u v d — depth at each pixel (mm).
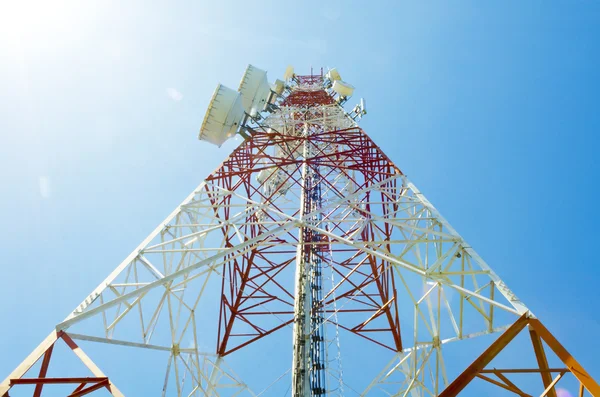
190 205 13234
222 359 15789
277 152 21969
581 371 6777
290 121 22375
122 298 8734
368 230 17703
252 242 10734
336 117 22438
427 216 12148
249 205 13320
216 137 16562
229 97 15906
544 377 7191
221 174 15539
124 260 10445
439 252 11031
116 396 7133
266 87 20297
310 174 18500
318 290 14594
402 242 10703
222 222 12859
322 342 12930
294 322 12344
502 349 7371
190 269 9797
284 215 12422
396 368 15258
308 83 36406
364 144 17047
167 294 11219
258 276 18641
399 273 12891
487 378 7141
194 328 12578
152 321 10531
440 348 11703
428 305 12469
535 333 7547
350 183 18875
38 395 7070
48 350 7449
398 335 17312
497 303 8398
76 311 8453
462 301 9945
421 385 12578
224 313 16469
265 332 17094
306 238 15516
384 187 15070
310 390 10805
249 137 17516
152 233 11617
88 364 7453
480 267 9492
